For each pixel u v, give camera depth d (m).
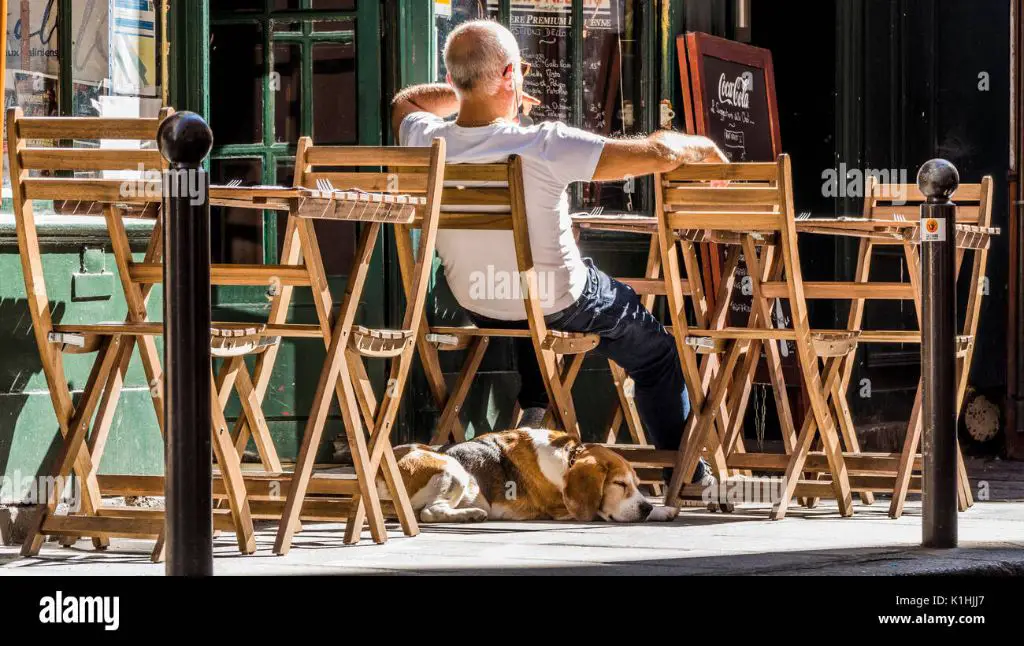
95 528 9.08
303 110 13.95
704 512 11.95
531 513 11.15
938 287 9.42
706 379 12.18
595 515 10.96
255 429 10.59
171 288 6.86
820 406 11.36
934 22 17.89
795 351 16.38
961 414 18.09
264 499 9.75
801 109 17.33
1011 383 18.34
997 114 18.39
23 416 10.18
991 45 18.30
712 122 15.76
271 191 8.81
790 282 11.14
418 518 10.79
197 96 12.94
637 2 16.06
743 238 12.20
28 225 9.19
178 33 12.89
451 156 11.23
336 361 9.42
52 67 11.46
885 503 12.95
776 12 17.41
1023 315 18.23
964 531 10.44
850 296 12.11
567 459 11.12
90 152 9.02
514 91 11.52
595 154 11.02
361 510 9.70
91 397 9.48
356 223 13.88
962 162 18.23
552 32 15.38
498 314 11.84
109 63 12.08
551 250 11.30
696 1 16.56
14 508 9.99
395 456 10.95
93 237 10.63
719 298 12.15
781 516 11.26
